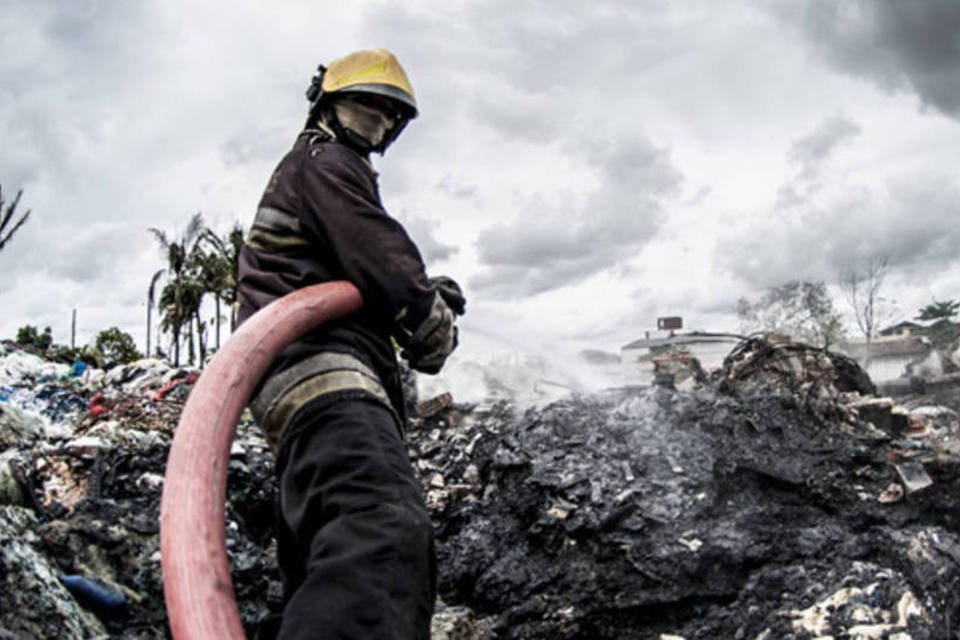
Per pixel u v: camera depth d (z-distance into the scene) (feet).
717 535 17.07
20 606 9.82
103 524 13.38
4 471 14.12
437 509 19.80
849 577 15.87
